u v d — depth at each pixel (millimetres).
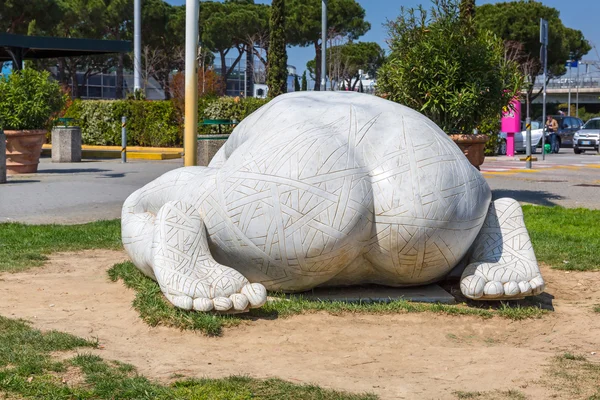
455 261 6328
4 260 8227
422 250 6082
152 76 53719
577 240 9922
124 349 5195
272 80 31406
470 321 5969
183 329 5562
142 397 4219
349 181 5918
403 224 5969
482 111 11992
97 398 4227
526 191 16281
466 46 11562
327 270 6055
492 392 4430
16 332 5418
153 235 6195
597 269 8242
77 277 7523
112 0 46688
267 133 6336
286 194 5867
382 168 6082
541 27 23438
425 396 4359
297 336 5480
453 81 11531
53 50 26344
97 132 31422
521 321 6031
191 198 6387
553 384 4570
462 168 6281
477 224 6301
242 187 6008
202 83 36656
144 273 6996
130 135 30953
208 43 50938
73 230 10156
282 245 5898
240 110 27094
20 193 14852
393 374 4762
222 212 6090
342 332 5602
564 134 38781
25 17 41625
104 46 25422
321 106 6574
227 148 7258
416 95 11820
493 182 18156
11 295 6699
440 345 5422
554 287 7379
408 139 6230
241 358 5027
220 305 5691
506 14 50344
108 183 16922
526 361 5020
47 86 19344
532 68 51281
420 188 6012
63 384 4406
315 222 5836
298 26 50469
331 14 50406
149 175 19031
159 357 5027
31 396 4219
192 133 10414
